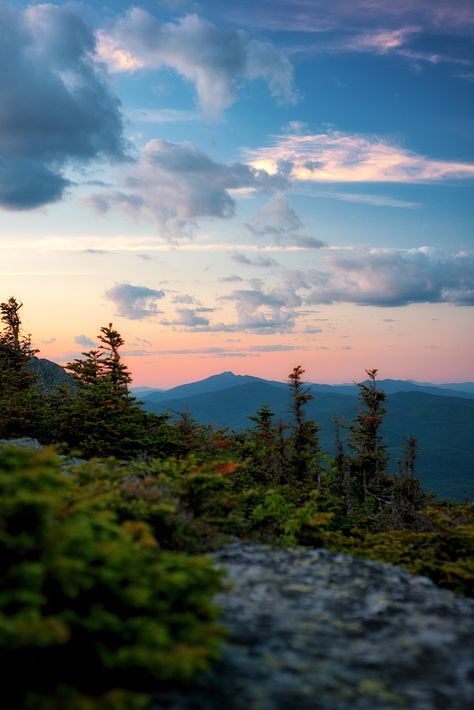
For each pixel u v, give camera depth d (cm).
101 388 2730
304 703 445
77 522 493
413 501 2764
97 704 365
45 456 509
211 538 924
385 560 990
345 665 514
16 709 391
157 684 457
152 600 504
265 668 499
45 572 439
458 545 980
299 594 696
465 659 535
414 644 565
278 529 1077
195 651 432
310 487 2872
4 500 444
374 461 4744
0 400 2834
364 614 639
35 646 422
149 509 848
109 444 2342
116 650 453
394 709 442
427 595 711
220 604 652
